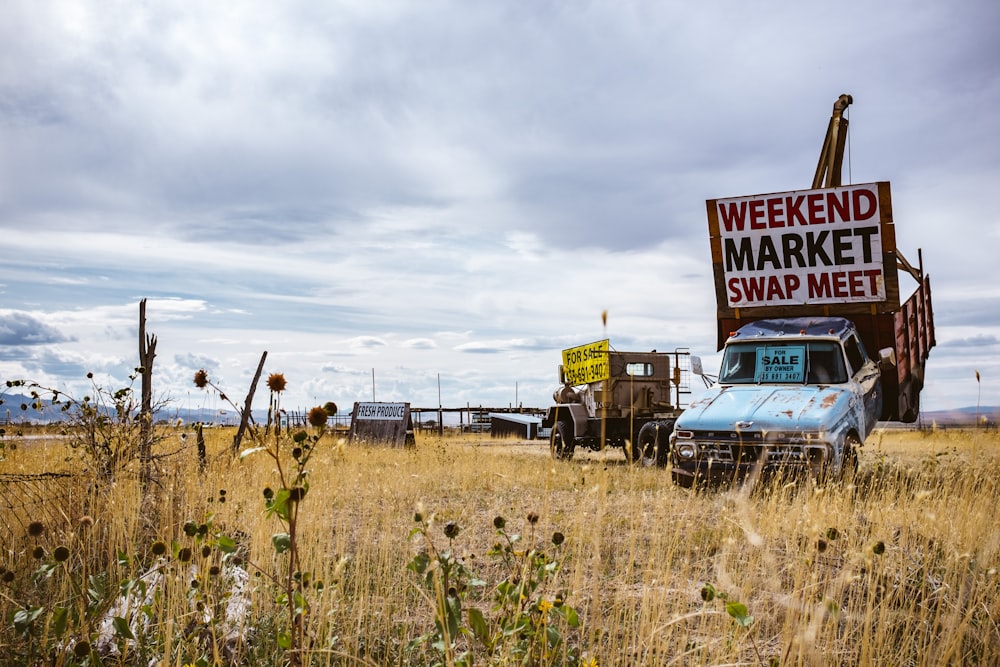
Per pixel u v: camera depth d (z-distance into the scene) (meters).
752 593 4.47
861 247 10.72
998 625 4.36
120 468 6.22
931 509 5.64
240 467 7.98
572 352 16.36
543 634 3.23
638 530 6.17
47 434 6.46
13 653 3.47
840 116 13.10
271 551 5.11
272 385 4.10
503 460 13.76
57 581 4.55
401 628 4.46
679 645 3.92
